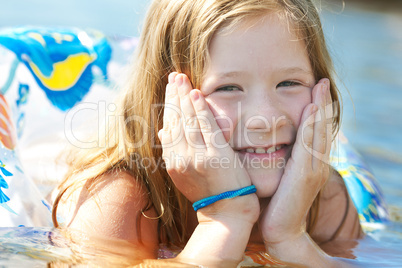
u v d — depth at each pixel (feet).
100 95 11.84
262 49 6.94
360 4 47.70
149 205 7.70
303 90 7.39
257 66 6.94
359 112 19.10
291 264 6.97
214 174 7.00
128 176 7.73
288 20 7.10
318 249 7.29
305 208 7.25
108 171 7.82
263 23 6.97
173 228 7.92
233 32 6.94
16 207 8.17
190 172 7.09
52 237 7.08
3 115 9.55
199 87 7.25
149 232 7.54
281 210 7.14
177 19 7.46
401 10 46.52
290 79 7.18
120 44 13.12
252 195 7.07
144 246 7.27
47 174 10.03
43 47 11.82
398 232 9.35
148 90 7.94
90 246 6.80
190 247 6.89
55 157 10.48
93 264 6.19
